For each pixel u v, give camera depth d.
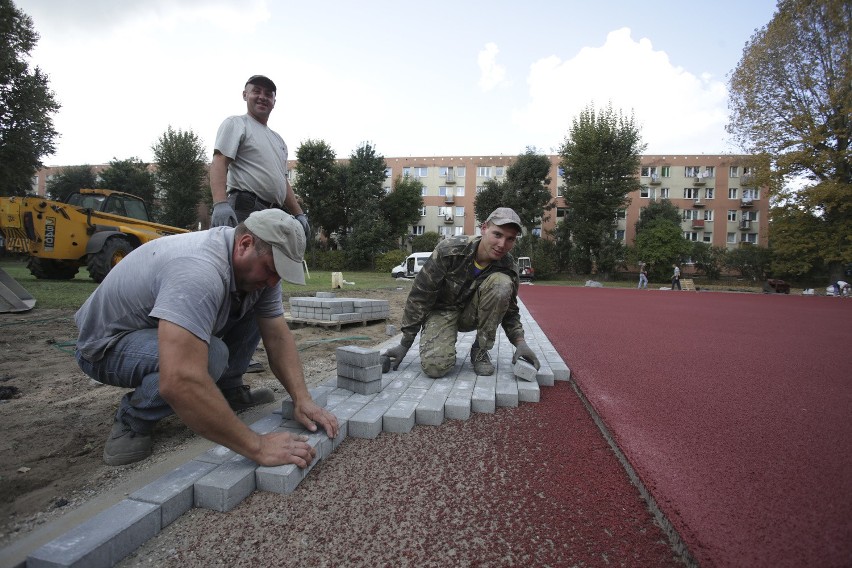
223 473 1.86
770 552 1.43
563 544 1.56
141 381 2.03
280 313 2.36
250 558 1.49
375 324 6.55
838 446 2.30
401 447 2.31
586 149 31.12
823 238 24.77
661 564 1.46
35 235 9.70
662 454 2.16
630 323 7.75
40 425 2.54
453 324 3.35
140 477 1.95
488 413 2.81
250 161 3.21
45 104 22.36
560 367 3.67
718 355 4.86
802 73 23.77
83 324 2.07
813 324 8.51
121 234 10.61
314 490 1.90
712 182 40.78
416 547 1.54
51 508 1.71
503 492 1.90
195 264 1.77
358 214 36.25
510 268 3.39
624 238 41.47
